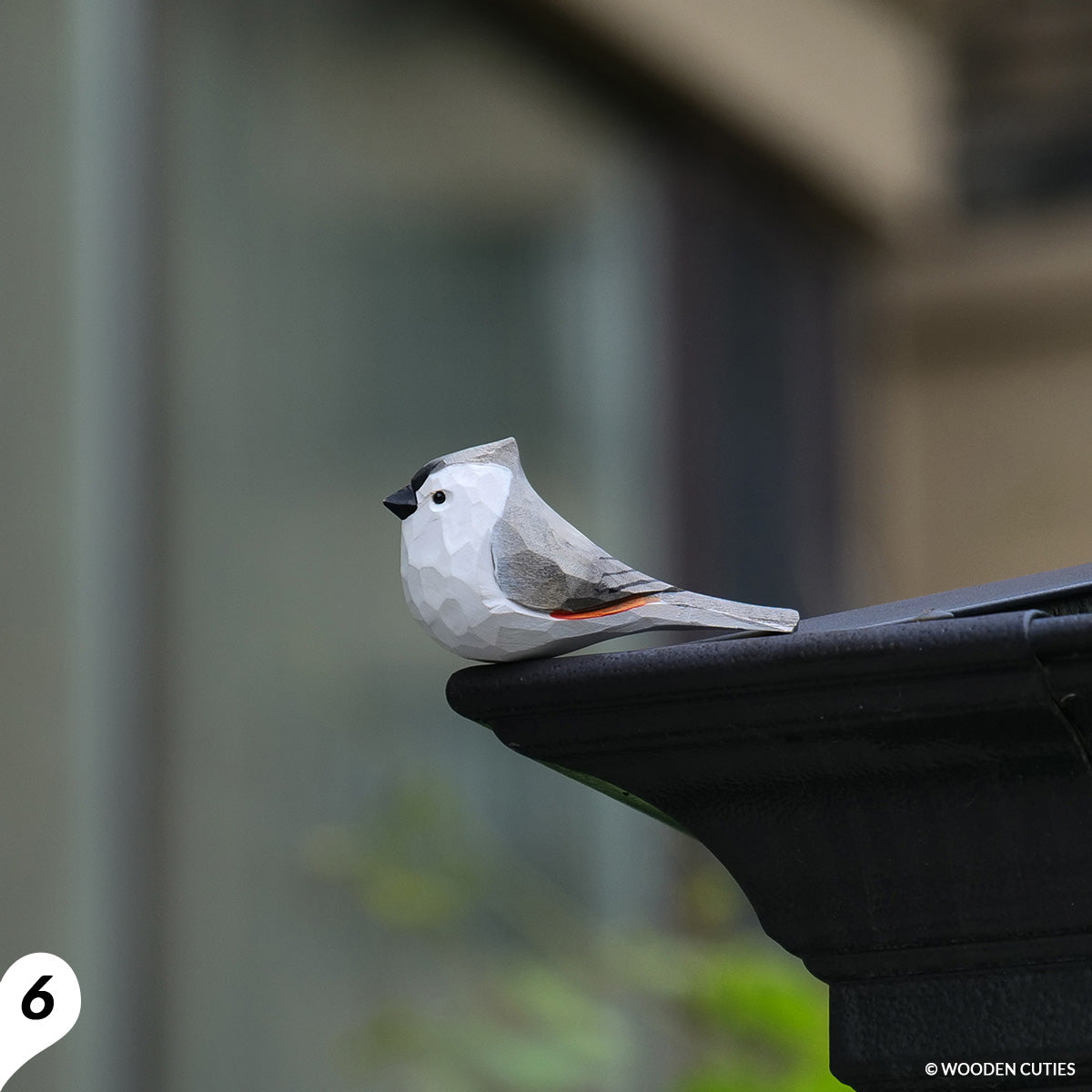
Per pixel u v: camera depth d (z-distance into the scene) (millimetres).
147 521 6629
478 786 7672
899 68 10344
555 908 7719
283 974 6824
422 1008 7230
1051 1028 2127
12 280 6461
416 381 7637
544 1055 6914
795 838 2221
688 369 8961
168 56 6910
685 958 7148
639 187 8789
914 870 2162
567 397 8281
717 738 2148
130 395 6637
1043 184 10891
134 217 6719
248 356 7047
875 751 2082
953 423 11164
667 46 8547
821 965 2260
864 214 10102
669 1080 7266
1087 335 10906
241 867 6750
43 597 6340
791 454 9633
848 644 1986
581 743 2244
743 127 9156
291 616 7066
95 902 6277
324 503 7266
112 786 6395
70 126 6602
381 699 7359
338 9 7559
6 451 6363
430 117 7855
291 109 7328
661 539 8656
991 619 1931
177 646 6672
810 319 9922
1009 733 2012
